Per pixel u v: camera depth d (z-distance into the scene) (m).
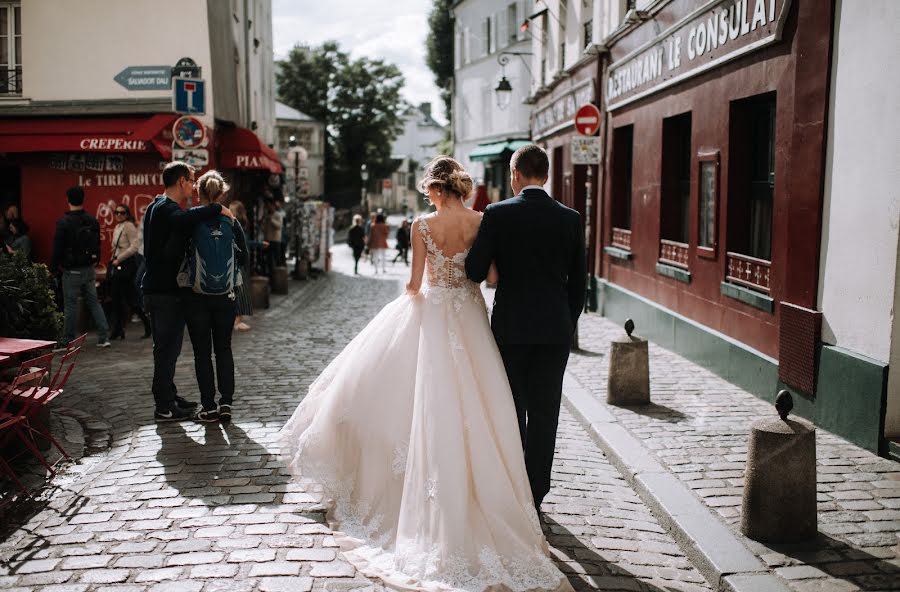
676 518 4.69
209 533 4.46
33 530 4.53
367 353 4.68
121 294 11.39
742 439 6.38
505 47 33.28
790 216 7.26
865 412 6.09
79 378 8.72
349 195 63.66
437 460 4.05
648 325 11.71
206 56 15.61
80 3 15.53
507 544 4.00
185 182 6.75
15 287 7.00
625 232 13.50
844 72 6.49
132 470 5.57
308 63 62.84
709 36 9.45
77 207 10.54
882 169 5.99
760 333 8.00
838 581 3.94
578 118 13.19
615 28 14.01
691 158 10.24
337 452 4.70
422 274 4.54
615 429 6.61
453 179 4.51
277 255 19.83
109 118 15.67
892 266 5.87
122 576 3.93
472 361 4.40
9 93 15.68
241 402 7.61
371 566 4.00
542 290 4.44
